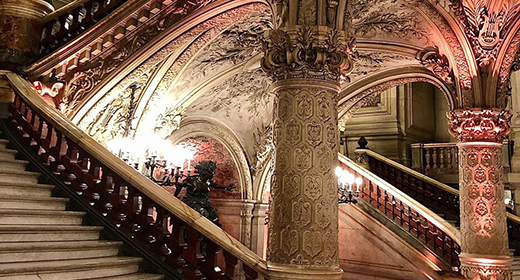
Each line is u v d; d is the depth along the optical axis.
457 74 7.71
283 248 4.11
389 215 9.57
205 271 4.41
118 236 4.75
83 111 7.12
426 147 13.63
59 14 6.99
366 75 10.02
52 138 6.08
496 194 7.46
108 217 4.91
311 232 4.08
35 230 4.17
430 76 8.89
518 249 10.31
